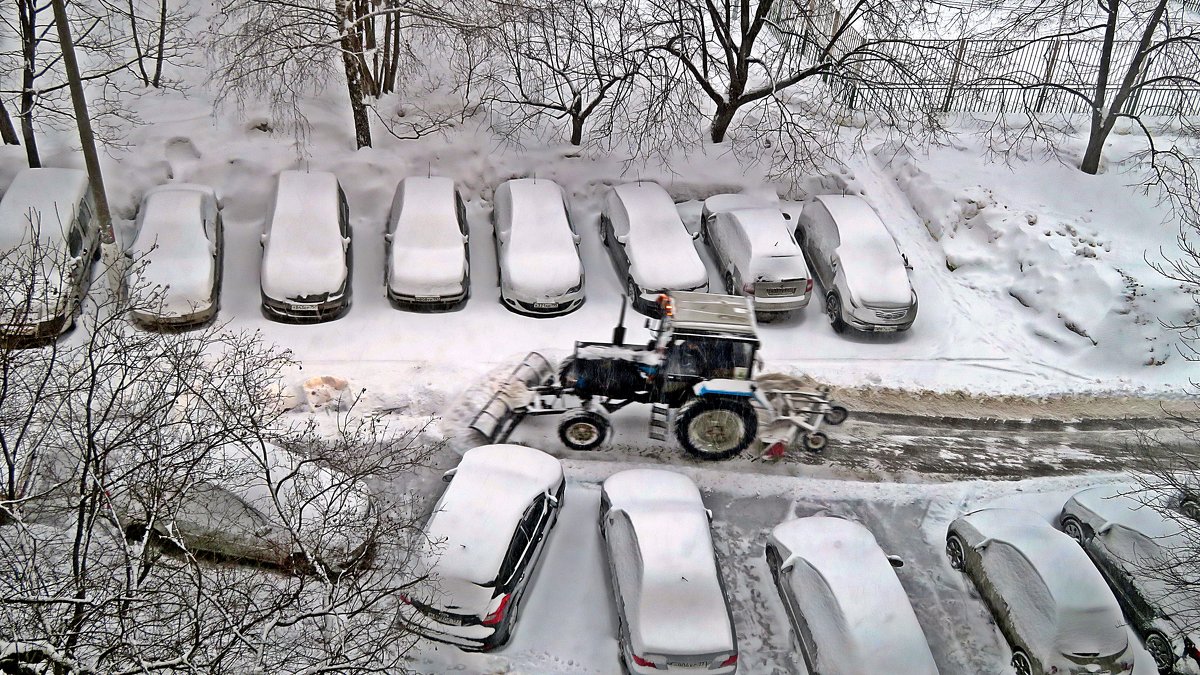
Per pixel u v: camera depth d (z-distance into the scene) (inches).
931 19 906.7
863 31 838.5
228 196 690.2
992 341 661.9
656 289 630.5
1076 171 788.0
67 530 356.2
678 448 517.7
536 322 619.8
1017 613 411.8
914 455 536.7
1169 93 880.9
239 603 335.0
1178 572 427.2
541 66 768.3
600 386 491.2
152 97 743.1
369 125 762.2
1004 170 796.6
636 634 372.2
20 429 371.2
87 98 729.0
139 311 555.8
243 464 408.2
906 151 818.8
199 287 575.8
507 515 404.5
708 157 794.8
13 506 310.8
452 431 514.3
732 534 468.4
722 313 486.6
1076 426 578.2
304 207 631.8
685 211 760.3
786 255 641.6
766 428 507.2
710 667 371.6
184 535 396.5
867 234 661.3
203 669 297.7
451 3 735.7
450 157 751.1
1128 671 392.5
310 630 368.8
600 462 501.0
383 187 717.9
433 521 397.1
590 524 460.1
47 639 285.6
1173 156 789.2
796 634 406.3
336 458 450.0
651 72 776.3
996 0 847.1
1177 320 651.5
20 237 574.2
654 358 485.7
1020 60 904.9
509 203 671.8
